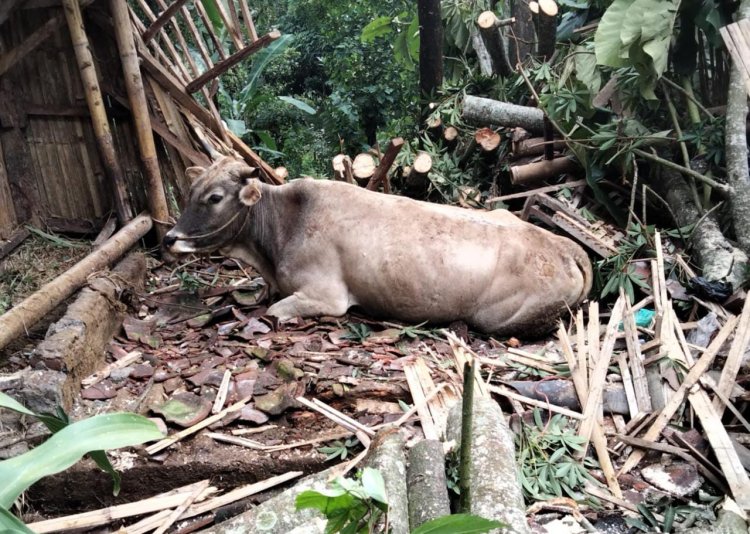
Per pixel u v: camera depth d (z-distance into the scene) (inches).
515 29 289.4
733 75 177.9
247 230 158.6
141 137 194.7
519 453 108.0
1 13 174.2
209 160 206.4
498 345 148.9
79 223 200.7
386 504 55.2
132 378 130.7
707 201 179.5
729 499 97.2
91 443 65.9
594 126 208.5
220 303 170.6
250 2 512.4
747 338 124.9
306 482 99.5
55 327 129.2
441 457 98.9
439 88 257.8
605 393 123.2
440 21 253.0
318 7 475.2
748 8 178.5
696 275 162.4
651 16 173.6
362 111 428.1
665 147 197.0
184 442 112.7
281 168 241.0
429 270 146.8
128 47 188.2
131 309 163.0
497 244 148.9
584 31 241.6
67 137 195.5
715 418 110.6
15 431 112.7
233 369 131.4
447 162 233.0
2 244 178.7
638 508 98.7
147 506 103.6
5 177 188.2
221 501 105.0
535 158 217.2
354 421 114.7
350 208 151.6
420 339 147.3
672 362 124.7
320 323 151.5
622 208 194.4
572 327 155.3
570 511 98.0
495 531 82.0
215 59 358.9
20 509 106.6
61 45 188.9
